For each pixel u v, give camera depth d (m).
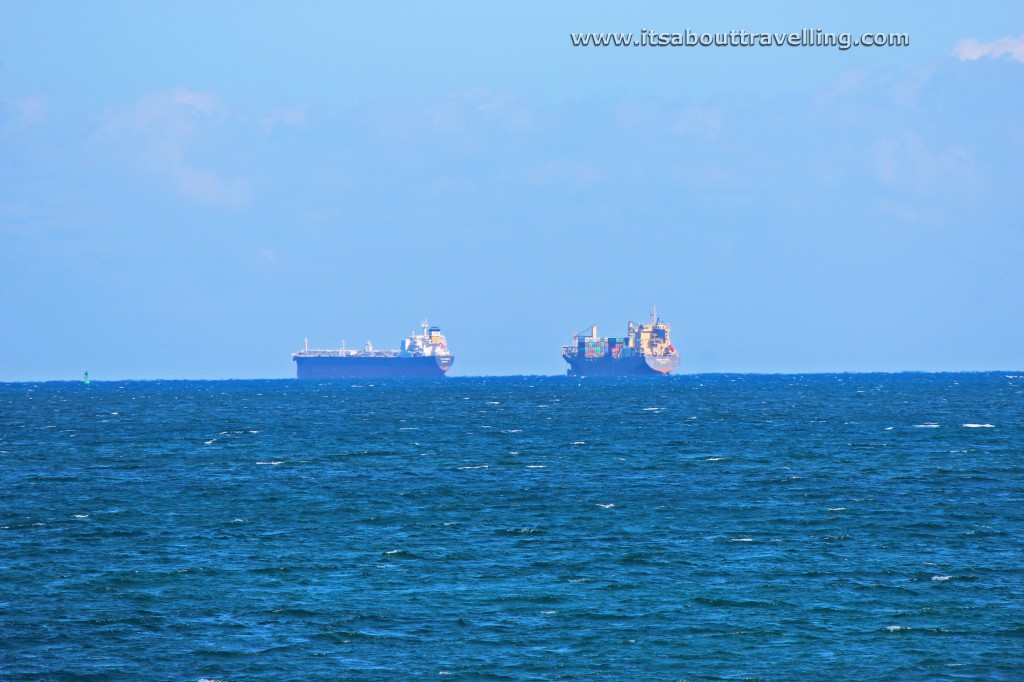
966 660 155.38
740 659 156.88
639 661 156.38
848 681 148.00
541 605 184.62
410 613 179.88
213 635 167.62
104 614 178.88
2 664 153.88
